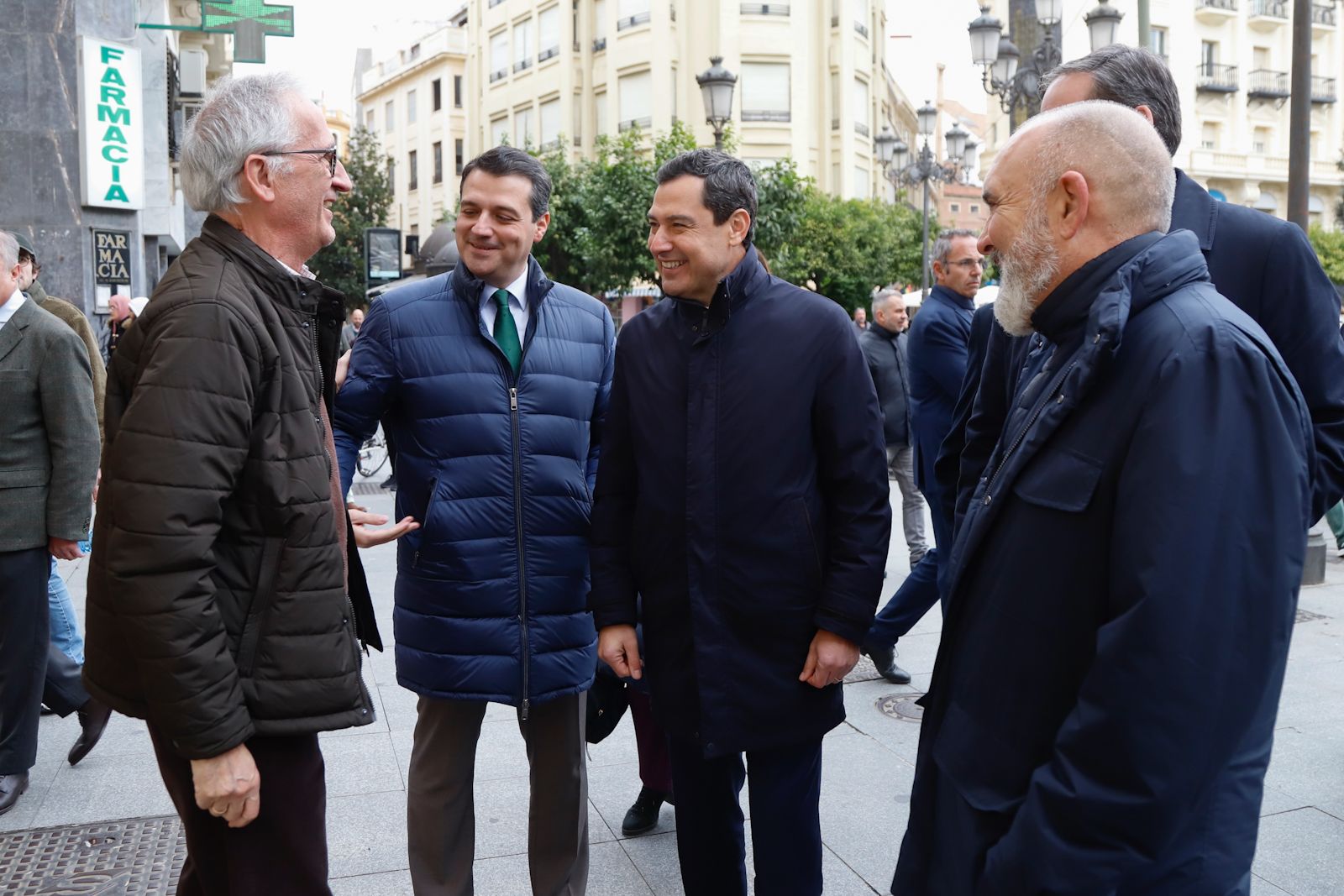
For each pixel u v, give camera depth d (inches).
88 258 438.9
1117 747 54.9
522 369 105.4
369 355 105.5
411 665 105.8
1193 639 54.1
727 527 89.9
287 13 463.5
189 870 80.9
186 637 67.0
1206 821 57.7
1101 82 88.3
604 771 152.7
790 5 1311.5
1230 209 87.6
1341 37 1611.7
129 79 444.1
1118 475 59.1
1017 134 67.7
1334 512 285.7
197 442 67.7
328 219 80.7
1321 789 140.3
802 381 89.8
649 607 94.7
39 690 140.6
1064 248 64.9
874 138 1446.9
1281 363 59.2
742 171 90.7
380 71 2076.8
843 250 1042.7
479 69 1692.9
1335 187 1662.2
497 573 104.1
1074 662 61.2
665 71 1284.4
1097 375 59.9
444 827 107.8
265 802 74.8
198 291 70.3
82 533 140.5
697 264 89.2
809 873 95.4
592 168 868.6
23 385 137.4
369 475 492.4
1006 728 63.9
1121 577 56.7
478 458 104.0
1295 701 174.7
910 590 182.5
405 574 106.9
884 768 150.6
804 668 91.1
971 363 108.2
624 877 122.2
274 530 72.7
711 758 90.5
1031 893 57.2
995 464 70.1
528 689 105.0
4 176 427.2
